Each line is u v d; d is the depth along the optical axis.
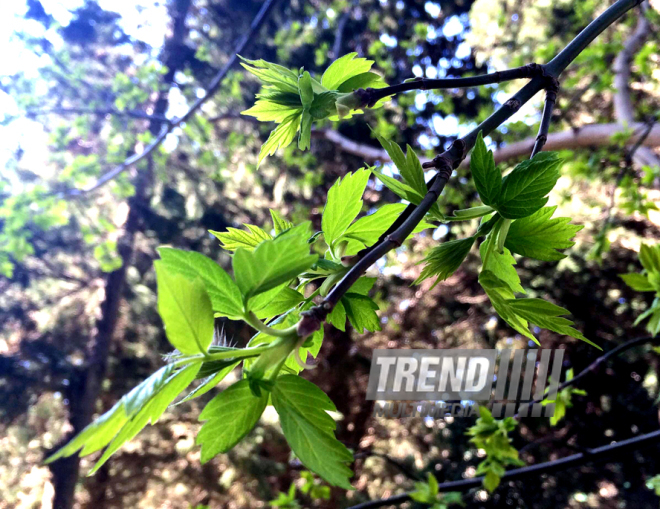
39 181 10.08
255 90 9.01
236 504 9.40
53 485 8.23
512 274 0.57
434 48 8.45
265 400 0.42
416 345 8.30
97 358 9.22
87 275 11.26
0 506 10.40
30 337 9.91
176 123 5.31
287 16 9.57
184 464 9.08
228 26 10.41
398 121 6.93
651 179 2.70
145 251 10.96
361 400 9.04
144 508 10.28
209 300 0.36
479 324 7.82
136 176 9.90
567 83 3.61
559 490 8.38
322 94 0.66
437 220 0.53
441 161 0.49
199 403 8.95
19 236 5.43
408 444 9.53
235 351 0.39
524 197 0.52
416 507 7.91
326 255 0.56
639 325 6.96
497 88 4.81
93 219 10.40
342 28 7.70
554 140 3.22
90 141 10.38
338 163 8.27
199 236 10.77
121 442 0.32
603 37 4.71
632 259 6.69
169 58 10.22
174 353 0.39
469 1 8.36
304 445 0.40
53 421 10.50
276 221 0.61
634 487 8.29
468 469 8.14
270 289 0.41
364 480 9.47
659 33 3.87
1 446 10.77
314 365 0.40
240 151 8.72
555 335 6.80
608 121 4.85
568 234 0.55
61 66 6.88
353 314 0.58
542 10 6.31
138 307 10.49
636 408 7.34
